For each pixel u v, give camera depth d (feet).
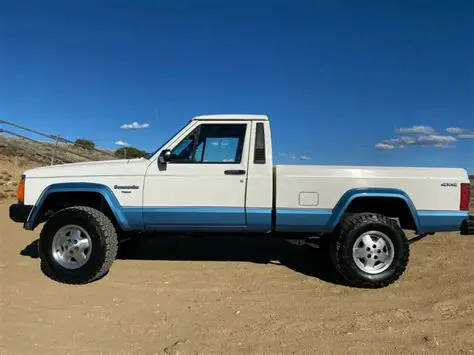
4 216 33.50
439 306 15.69
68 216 18.01
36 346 12.39
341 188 18.38
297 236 19.95
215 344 12.60
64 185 18.94
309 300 16.38
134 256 22.68
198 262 21.57
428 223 18.45
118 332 13.44
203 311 15.21
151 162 18.98
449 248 24.95
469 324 14.10
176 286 17.90
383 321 14.37
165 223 18.93
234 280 18.81
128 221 18.97
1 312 14.83
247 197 18.56
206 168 18.74
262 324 14.06
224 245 25.44
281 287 17.97
